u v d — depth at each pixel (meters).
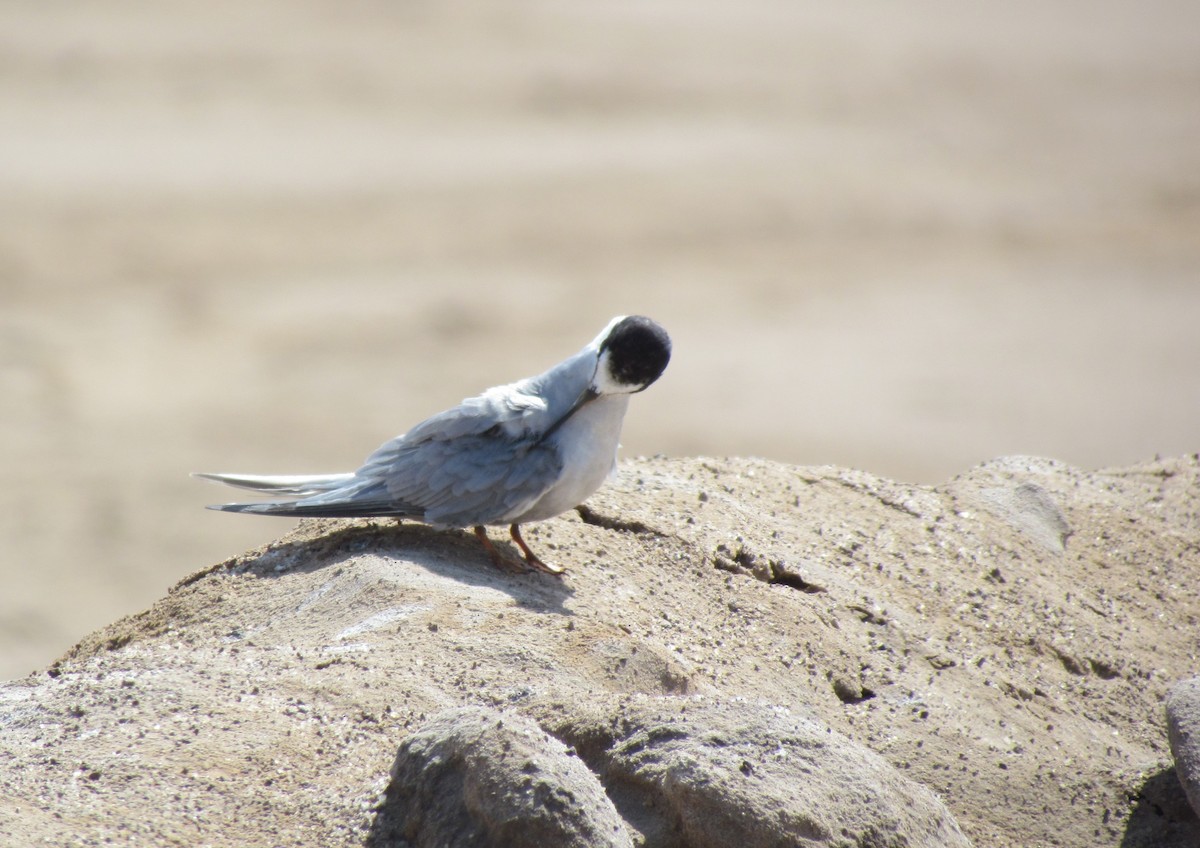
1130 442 23.38
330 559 8.00
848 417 23.73
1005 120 41.62
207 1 43.81
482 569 7.82
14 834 4.79
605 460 7.83
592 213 32.75
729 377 25.16
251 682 6.22
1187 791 6.12
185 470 20.25
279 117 36.44
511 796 4.71
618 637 6.79
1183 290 30.47
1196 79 46.41
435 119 37.47
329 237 30.33
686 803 4.82
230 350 24.77
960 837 5.16
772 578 8.46
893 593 8.73
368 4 45.56
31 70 37.22
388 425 22.14
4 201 30.16
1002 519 10.05
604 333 7.70
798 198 34.66
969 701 7.59
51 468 19.97
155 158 33.19
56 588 16.73
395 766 5.16
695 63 43.91
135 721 5.84
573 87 40.88
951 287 30.19
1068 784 6.62
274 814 5.18
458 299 27.69
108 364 23.88
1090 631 8.87
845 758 5.08
